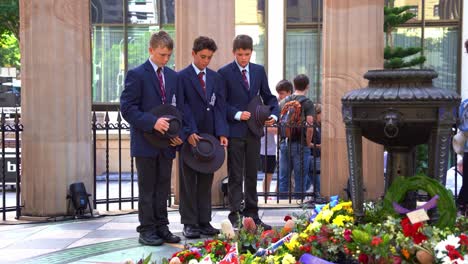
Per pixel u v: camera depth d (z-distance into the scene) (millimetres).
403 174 4312
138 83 5688
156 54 5730
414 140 4086
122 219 7449
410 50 12250
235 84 6336
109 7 15484
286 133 8992
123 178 13367
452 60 15172
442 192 3861
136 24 15500
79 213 7520
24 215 7559
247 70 6422
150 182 5789
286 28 15516
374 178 7973
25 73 7512
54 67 7426
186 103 6172
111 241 6020
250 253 3891
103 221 7312
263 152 9461
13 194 11414
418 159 9695
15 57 22547
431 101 3795
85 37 7668
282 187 9391
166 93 5820
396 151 4309
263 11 15523
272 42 15516
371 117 3953
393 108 3842
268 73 15570
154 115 5633
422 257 3318
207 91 6184
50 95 7441
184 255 3863
